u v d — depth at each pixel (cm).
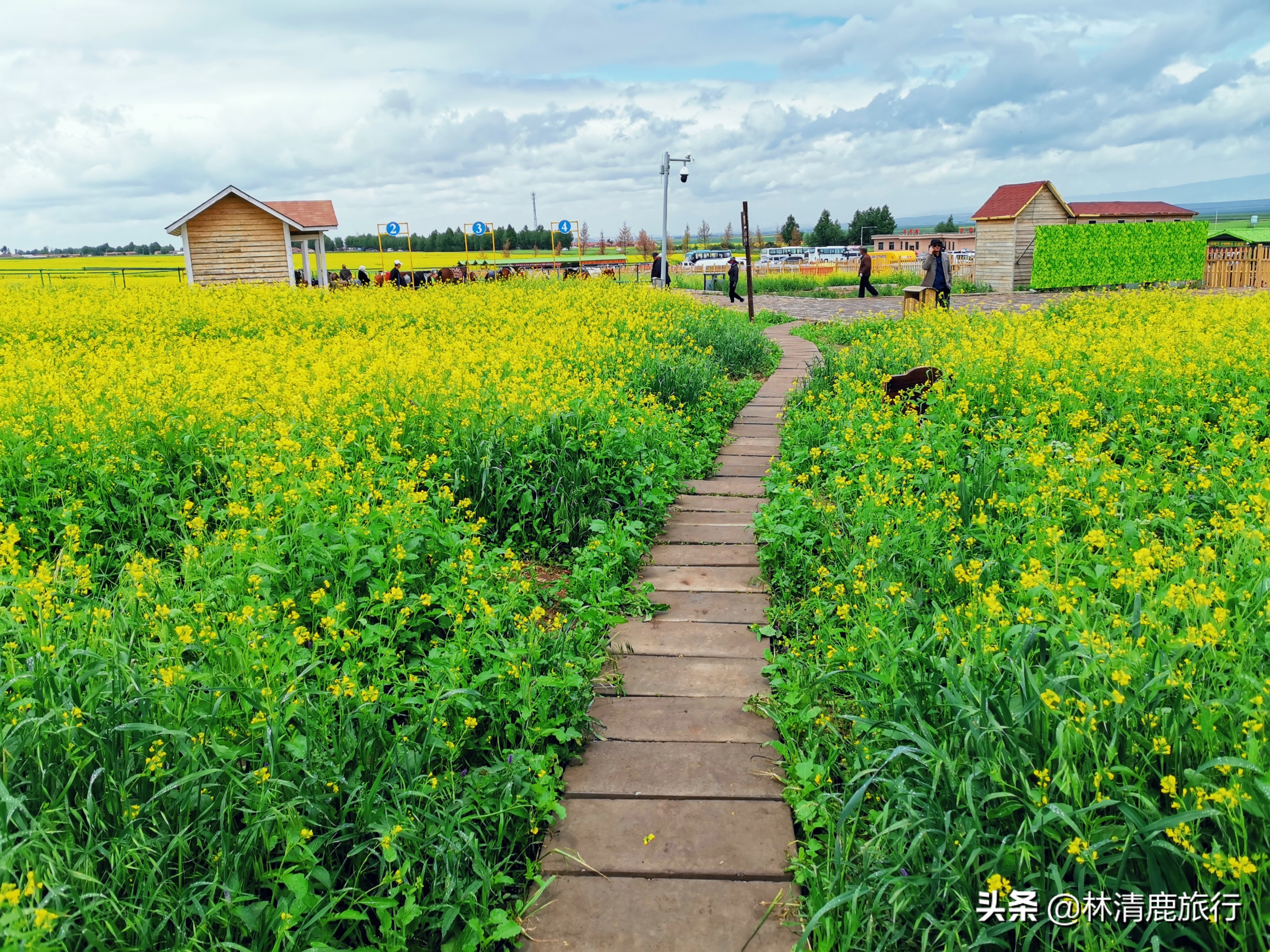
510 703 409
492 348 1152
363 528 503
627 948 305
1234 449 677
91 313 1727
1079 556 473
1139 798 271
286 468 604
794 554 604
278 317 1667
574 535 668
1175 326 1273
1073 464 614
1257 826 258
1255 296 1878
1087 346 1017
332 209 3603
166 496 617
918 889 291
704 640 526
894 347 1207
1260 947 240
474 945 297
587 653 495
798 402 1074
